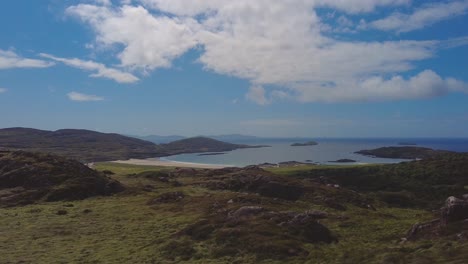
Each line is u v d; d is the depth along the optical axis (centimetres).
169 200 6372
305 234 3909
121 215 5281
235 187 7969
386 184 10281
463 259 2294
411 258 2575
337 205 6500
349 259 2925
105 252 3575
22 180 7388
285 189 7469
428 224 3534
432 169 11038
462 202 3453
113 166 14650
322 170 11712
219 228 4138
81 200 6556
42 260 3312
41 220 4966
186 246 3644
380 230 4288
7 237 4112
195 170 10862
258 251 3422
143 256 3447
